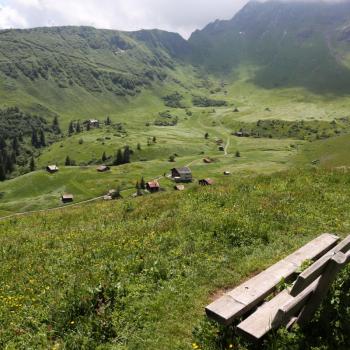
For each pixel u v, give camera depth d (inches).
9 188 7357.3
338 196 717.3
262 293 330.3
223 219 595.8
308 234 549.6
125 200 974.4
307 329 294.0
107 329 342.3
